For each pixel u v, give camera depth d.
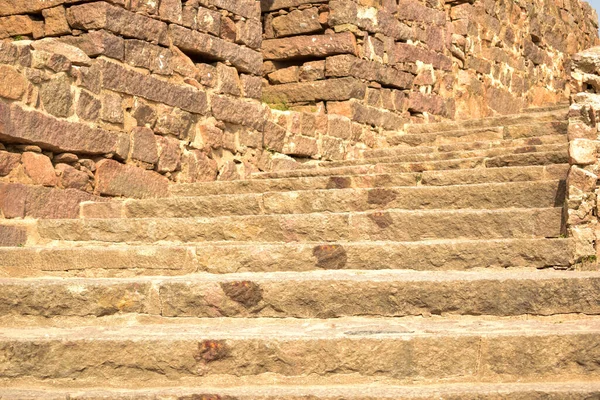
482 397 3.91
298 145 10.95
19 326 4.91
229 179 9.97
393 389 4.05
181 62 9.37
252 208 7.54
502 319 4.81
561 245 5.52
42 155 7.74
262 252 5.65
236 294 4.95
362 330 4.51
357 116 11.75
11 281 5.10
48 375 4.32
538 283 4.81
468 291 4.85
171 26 9.23
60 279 5.25
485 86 14.98
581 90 6.46
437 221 6.25
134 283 5.01
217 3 9.88
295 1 12.02
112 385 4.30
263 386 4.21
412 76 12.95
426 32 13.34
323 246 5.64
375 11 12.12
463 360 4.22
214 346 4.29
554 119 11.06
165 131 9.11
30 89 7.52
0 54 7.23
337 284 4.92
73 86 8.02
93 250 5.84
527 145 9.38
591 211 5.81
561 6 18.53
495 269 5.56
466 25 14.23
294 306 4.93
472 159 8.50
